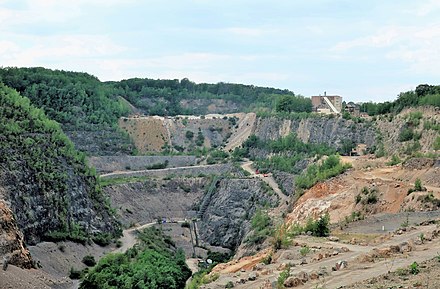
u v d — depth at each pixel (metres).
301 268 61.00
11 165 149.50
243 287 57.25
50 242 147.38
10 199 140.62
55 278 124.25
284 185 198.75
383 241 72.81
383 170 135.00
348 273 54.69
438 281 44.44
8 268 107.62
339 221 99.69
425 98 183.12
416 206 95.75
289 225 113.31
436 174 115.56
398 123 181.75
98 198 188.00
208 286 59.22
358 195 107.75
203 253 182.25
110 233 177.12
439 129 157.62
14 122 170.75
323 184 127.69
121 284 101.81
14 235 119.75
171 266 113.62
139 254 134.00
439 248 61.97
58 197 162.00
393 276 48.31
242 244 147.62
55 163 172.38
